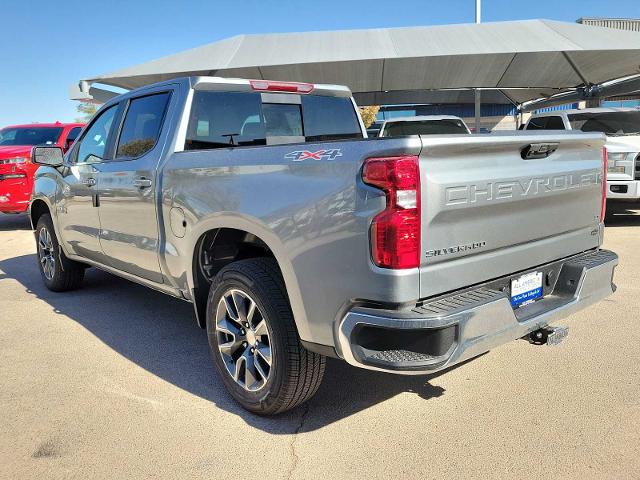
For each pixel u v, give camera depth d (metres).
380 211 2.22
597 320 4.37
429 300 2.34
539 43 13.04
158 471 2.51
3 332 4.46
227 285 2.95
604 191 3.34
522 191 2.66
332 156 2.42
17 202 9.46
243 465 2.54
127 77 13.34
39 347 4.10
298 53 13.40
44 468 2.54
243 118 3.82
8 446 2.73
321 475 2.45
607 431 2.74
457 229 2.39
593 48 12.54
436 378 3.41
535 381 3.32
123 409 3.10
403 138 2.20
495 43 13.23
